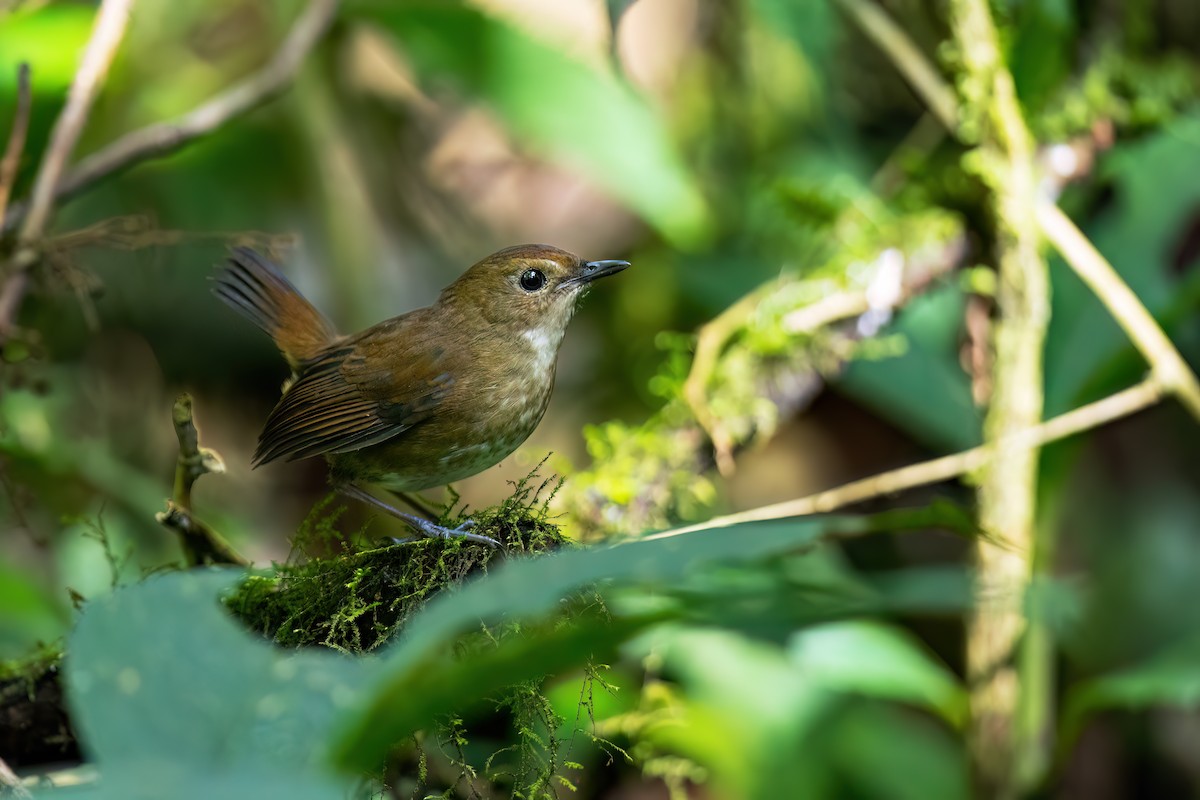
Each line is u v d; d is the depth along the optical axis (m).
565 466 7.26
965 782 7.49
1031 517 7.34
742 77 11.68
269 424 7.88
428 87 11.20
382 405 7.62
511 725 5.97
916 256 8.08
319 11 8.30
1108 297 7.59
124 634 3.16
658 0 12.20
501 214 12.82
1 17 8.99
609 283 12.41
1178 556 9.90
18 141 7.25
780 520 3.85
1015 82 8.16
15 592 8.05
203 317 11.44
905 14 10.16
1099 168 8.84
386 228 12.34
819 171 11.30
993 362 7.89
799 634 7.27
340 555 5.94
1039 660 7.17
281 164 11.10
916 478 7.01
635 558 3.37
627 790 8.69
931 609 4.98
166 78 10.59
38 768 6.06
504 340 7.82
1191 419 10.37
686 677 8.03
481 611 3.16
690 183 10.04
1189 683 6.44
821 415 11.23
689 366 8.39
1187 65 9.95
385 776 5.10
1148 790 9.72
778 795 7.68
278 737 3.03
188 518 6.16
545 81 9.53
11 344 7.23
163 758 2.90
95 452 9.66
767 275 11.10
